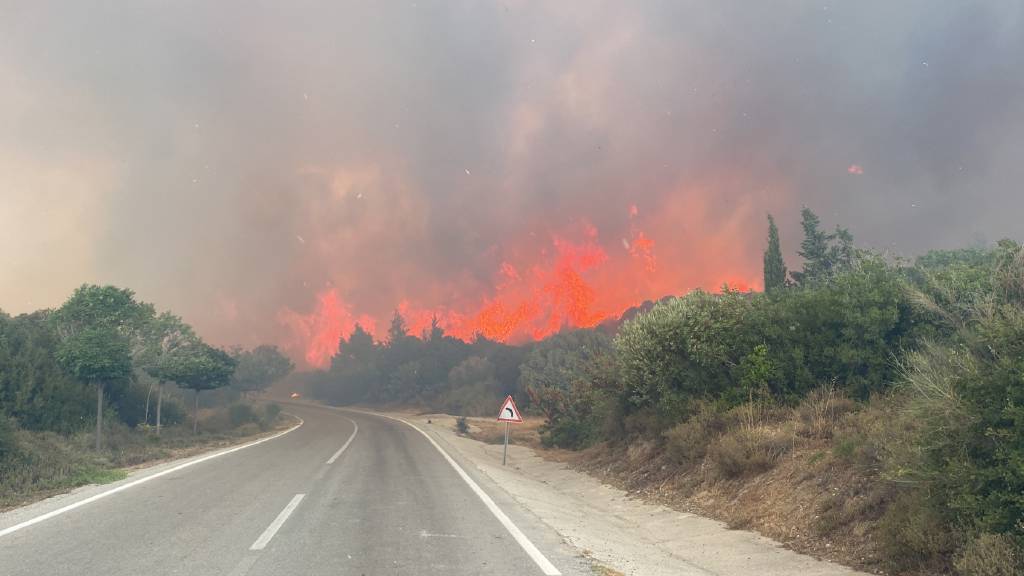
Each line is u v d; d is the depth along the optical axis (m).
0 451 12.22
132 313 26.02
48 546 6.73
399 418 61.06
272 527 7.88
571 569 6.26
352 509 9.34
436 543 7.23
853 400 11.89
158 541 7.03
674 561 7.67
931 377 8.53
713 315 14.87
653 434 15.55
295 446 22.19
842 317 12.79
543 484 15.91
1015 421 6.39
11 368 19.56
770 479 10.29
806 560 7.51
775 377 13.38
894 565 6.72
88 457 14.94
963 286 11.73
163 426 28.92
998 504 6.18
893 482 7.80
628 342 16.19
